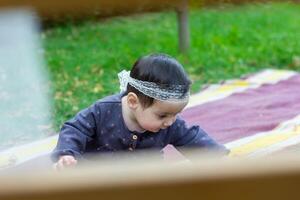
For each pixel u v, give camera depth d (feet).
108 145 9.71
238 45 21.67
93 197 2.10
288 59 19.36
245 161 2.19
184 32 19.65
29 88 16.67
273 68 18.65
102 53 20.59
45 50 20.74
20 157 11.29
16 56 19.21
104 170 2.14
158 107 9.07
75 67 18.86
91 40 22.49
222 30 23.67
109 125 9.59
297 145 11.51
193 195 2.14
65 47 21.42
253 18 25.71
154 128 9.30
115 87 16.61
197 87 15.87
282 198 2.17
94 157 9.70
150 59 9.20
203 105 14.15
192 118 13.33
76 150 9.33
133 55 20.16
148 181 2.12
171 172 2.15
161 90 8.95
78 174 2.12
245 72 17.80
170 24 24.98
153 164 2.19
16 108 14.87
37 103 15.21
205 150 9.82
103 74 18.07
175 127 9.79
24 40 19.75
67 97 15.79
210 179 2.14
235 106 14.07
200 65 18.53
